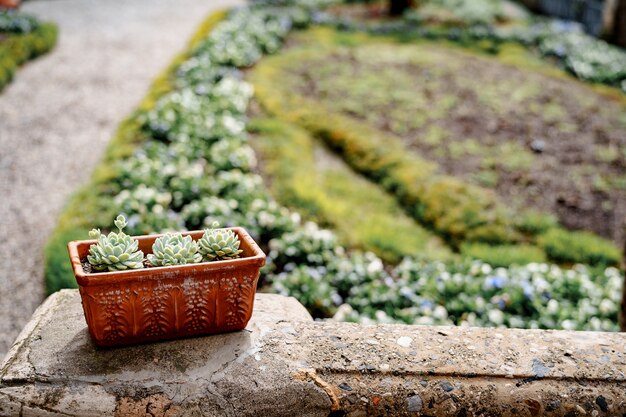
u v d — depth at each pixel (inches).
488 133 157.4
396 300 86.3
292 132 147.6
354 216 116.3
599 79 205.8
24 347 52.9
